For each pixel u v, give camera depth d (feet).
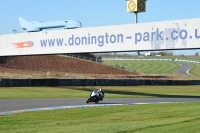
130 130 76.07
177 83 349.00
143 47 189.16
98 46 204.44
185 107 130.72
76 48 213.46
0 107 131.44
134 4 192.95
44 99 168.35
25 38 236.63
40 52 229.45
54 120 96.58
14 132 76.02
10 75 320.29
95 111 117.39
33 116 104.53
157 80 336.70
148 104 145.48
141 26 189.78
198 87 317.42
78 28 212.64
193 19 173.99
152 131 74.95
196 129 77.51
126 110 120.37
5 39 247.29
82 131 75.36
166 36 181.98
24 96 180.75
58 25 222.69
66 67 504.02
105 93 221.05
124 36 195.31
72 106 136.15
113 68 554.46
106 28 201.67
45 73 393.29
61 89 239.30
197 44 172.86
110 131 74.95
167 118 98.84
